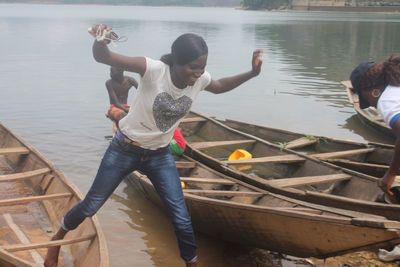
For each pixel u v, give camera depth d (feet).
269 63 70.23
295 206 18.25
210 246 19.11
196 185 23.21
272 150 26.81
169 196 13.80
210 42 101.04
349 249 15.07
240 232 17.89
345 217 15.17
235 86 14.19
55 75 55.21
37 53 74.49
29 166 23.17
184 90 12.83
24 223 19.03
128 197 23.36
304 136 29.63
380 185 14.11
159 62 12.48
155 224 20.80
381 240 13.97
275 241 16.99
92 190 13.87
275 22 183.42
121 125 13.39
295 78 57.82
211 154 29.55
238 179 22.50
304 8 321.52
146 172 13.89
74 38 102.83
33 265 13.44
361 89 13.23
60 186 19.92
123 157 13.50
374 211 18.07
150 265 17.54
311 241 15.75
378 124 34.58
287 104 44.42
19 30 122.93
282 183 21.06
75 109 39.78
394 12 265.54
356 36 117.08
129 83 30.40
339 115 40.93
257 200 19.86
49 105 40.83
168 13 338.34
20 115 37.42
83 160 27.94
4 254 14.02
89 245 15.51
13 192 21.71
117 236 19.66
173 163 14.02
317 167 23.84
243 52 82.43
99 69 60.03
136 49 81.97
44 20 179.63
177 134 25.71
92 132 33.50
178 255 18.33
